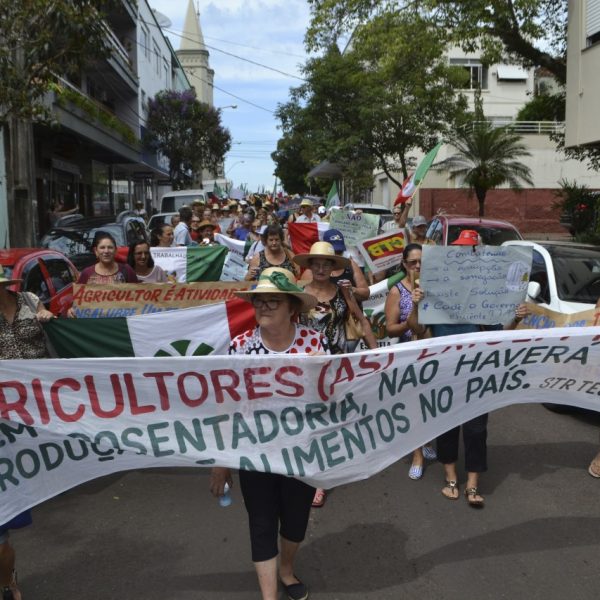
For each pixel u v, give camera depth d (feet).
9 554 11.12
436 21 55.52
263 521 10.97
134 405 11.43
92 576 12.64
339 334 15.53
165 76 157.38
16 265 24.13
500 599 11.75
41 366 11.23
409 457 18.98
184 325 18.10
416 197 110.22
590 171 108.17
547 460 18.43
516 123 109.09
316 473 11.55
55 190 83.35
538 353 12.57
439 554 13.35
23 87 33.22
